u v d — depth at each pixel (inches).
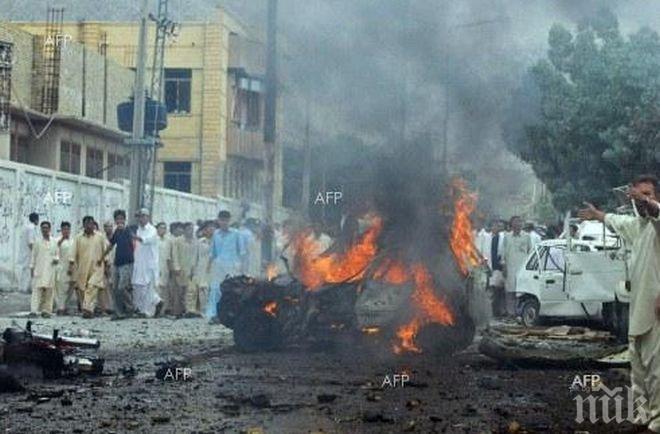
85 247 926.4
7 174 1157.1
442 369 518.6
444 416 374.0
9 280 1167.0
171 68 1788.9
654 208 346.6
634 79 1095.6
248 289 596.4
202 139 1784.0
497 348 530.0
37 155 1454.2
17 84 1406.3
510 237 918.4
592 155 1114.1
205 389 433.1
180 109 1792.6
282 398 410.3
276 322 591.5
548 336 558.6
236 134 1825.8
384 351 581.9
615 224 365.1
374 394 425.1
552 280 761.0
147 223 934.4
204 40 1779.0
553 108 1090.1
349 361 546.9
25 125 1435.8
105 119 1619.1
